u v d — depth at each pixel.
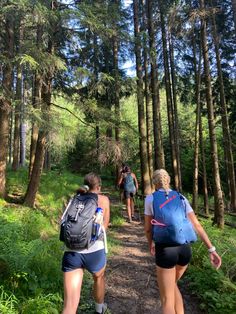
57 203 11.00
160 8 15.07
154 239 3.81
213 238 7.38
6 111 9.77
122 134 11.46
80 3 9.56
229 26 15.41
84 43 10.88
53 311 3.98
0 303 3.82
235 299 4.80
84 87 10.98
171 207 3.85
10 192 11.05
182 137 25.14
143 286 5.71
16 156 16.55
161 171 4.20
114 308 4.91
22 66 8.98
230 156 15.28
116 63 16.28
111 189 19.70
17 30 11.19
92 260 3.86
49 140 8.79
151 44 15.35
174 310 3.76
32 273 4.60
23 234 6.20
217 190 10.57
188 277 5.78
